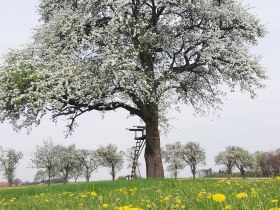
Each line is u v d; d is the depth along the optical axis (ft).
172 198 21.07
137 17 86.28
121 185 49.52
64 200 28.27
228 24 90.12
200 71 93.40
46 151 211.20
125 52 78.07
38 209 24.85
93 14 85.46
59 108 76.84
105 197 26.58
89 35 83.05
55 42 84.43
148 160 89.35
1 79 73.67
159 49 88.69
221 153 252.42
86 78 79.05
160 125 91.40
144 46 85.56
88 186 49.93
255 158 254.47
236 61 83.10
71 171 242.37
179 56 91.91
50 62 78.79
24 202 30.91
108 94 79.10
